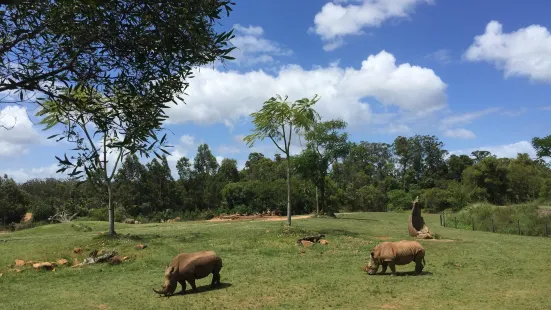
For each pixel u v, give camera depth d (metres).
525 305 8.49
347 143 37.38
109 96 3.96
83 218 44.78
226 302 9.52
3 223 46.09
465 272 12.43
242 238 21.52
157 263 15.56
